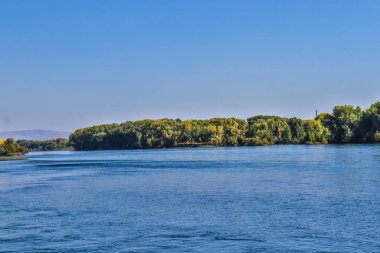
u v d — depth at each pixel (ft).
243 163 415.44
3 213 156.35
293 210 151.64
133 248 110.01
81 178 292.81
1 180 288.92
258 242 112.98
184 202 174.60
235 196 187.73
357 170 298.76
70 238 119.96
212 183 242.78
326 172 290.15
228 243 112.68
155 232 124.88
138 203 174.60
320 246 108.47
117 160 562.25
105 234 123.54
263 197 182.50
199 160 497.46
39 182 268.21
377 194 183.32
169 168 377.30
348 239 113.70
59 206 170.30
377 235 116.88
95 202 179.11
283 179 253.24
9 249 111.04
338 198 174.81
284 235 118.73
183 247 110.11
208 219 140.36
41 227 132.87
